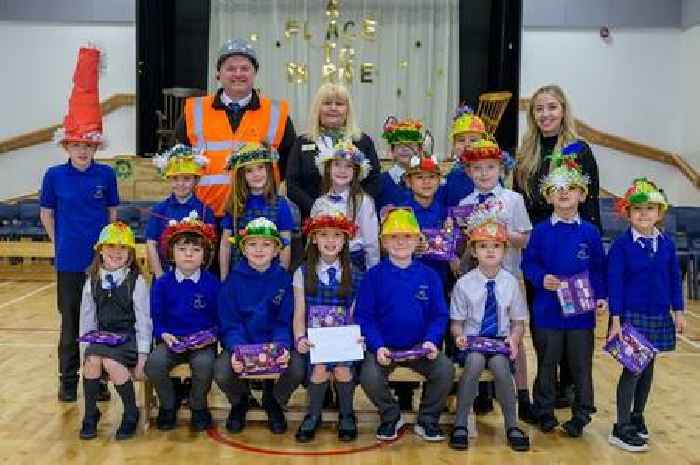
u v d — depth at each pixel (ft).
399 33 35.32
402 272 11.27
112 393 13.52
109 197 13.24
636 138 34.01
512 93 33.42
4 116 34.71
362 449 10.73
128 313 11.47
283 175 13.56
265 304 11.36
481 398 12.58
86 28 34.55
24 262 29.50
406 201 12.32
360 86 35.40
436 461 10.27
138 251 19.34
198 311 11.55
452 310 11.64
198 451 10.58
